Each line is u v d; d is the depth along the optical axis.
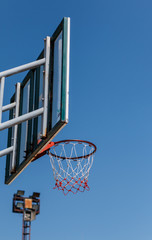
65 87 9.20
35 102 10.27
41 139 9.74
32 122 10.58
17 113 11.27
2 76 8.93
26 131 10.83
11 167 11.07
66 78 9.28
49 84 9.67
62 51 9.45
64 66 9.34
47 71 9.73
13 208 54.75
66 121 8.93
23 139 10.91
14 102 11.45
